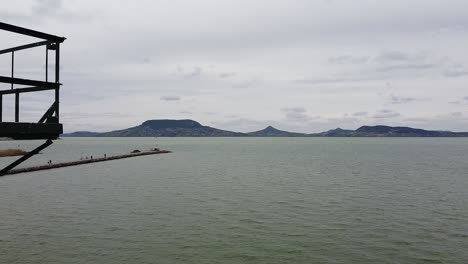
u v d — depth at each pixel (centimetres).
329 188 4853
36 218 3031
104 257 2095
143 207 3516
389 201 3866
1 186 5038
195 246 2316
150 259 2077
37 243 2334
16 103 1093
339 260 2089
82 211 3322
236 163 9656
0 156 11344
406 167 8219
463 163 9350
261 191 4572
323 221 2964
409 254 2183
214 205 3625
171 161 10375
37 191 4569
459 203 3747
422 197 4134
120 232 2612
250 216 3133
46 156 12062
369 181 5653
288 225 2838
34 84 944
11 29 902
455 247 2303
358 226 2808
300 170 7581
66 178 6028
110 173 6894
